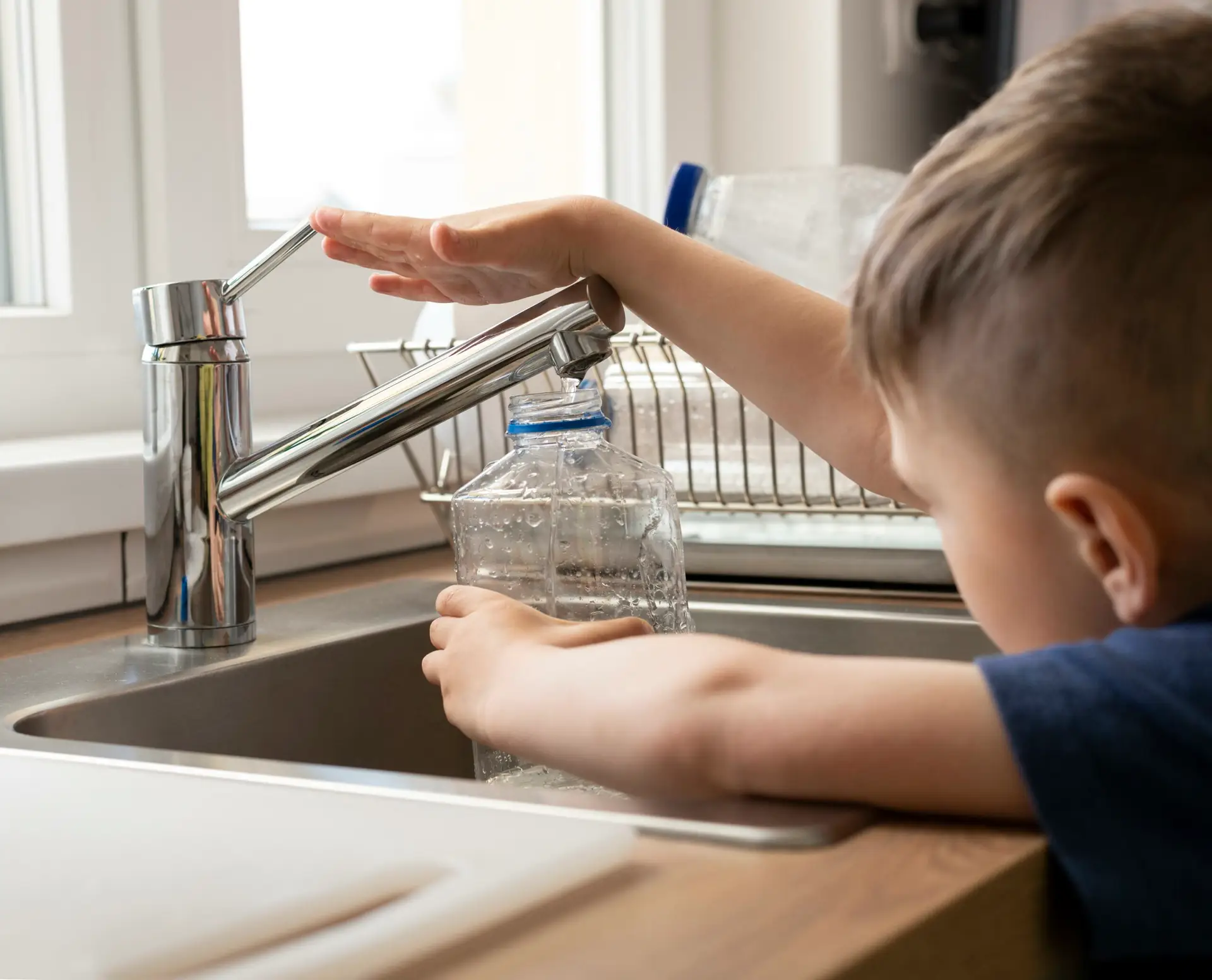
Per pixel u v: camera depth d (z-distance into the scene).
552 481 0.81
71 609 1.02
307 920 0.40
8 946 0.38
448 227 0.73
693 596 1.06
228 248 1.27
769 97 1.74
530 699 0.57
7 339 1.12
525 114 1.69
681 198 1.10
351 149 1.50
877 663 0.50
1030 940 0.43
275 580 1.15
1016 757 0.45
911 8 1.79
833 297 1.19
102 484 1.00
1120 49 0.52
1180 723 0.44
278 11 1.40
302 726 0.88
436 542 1.31
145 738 0.79
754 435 1.08
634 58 1.69
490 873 0.41
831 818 0.47
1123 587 0.49
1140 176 0.49
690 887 0.41
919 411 0.56
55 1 1.15
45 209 1.18
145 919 0.40
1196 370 0.49
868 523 1.08
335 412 0.78
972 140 0.54
